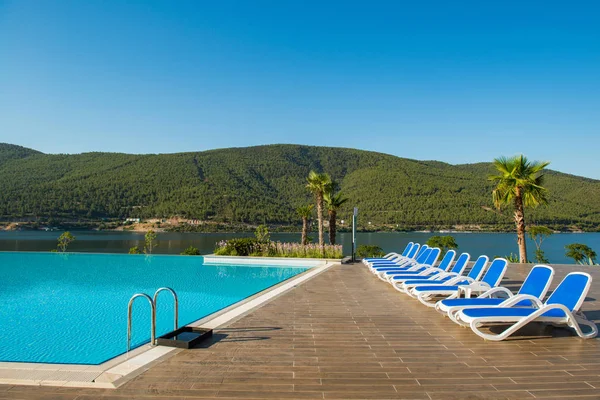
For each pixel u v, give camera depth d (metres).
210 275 13.79
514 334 4.95
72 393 3.13
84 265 16.14
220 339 4.66
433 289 6.75
